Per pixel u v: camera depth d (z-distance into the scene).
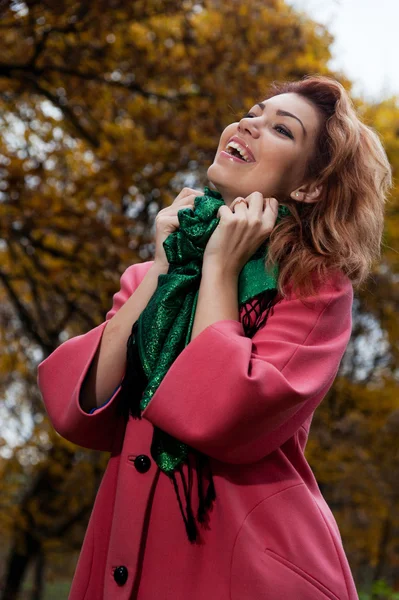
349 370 15.28
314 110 2.33
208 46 8.41
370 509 14.76
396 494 14.13
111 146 8.49
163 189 8.86
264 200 2.21
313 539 1.99
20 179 8.05
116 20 8.09
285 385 1.89
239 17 8.54
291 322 2.06
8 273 10.42
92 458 13.07
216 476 1.98
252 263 2.13
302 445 2.19
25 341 11.80
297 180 2.29
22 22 7.81
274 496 1.98
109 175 8.60
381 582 5.66
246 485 1.98
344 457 13.32
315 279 2.12
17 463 13.29
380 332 14.97
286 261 2.12
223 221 2.11
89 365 2.16
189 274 2.15
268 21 8.65
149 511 2.02
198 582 1.95
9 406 13.48
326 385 2.09
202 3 8.41
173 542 1.98
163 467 1.98
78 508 14.30
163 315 2.08
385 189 2.41
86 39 8.22
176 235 2.19
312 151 2.31
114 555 2.00
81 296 9.80
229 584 1.91
